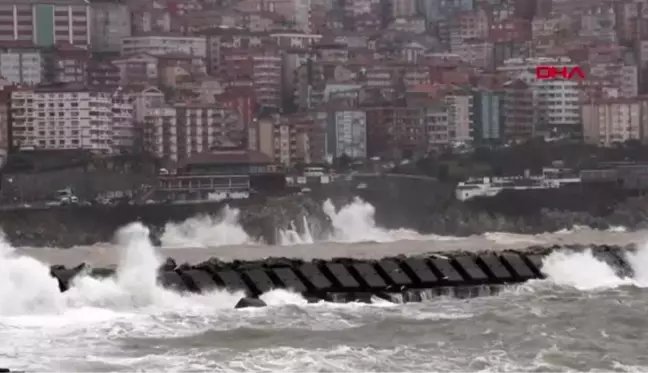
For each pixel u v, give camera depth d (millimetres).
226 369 72625
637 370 75375
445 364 75875
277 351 78125
